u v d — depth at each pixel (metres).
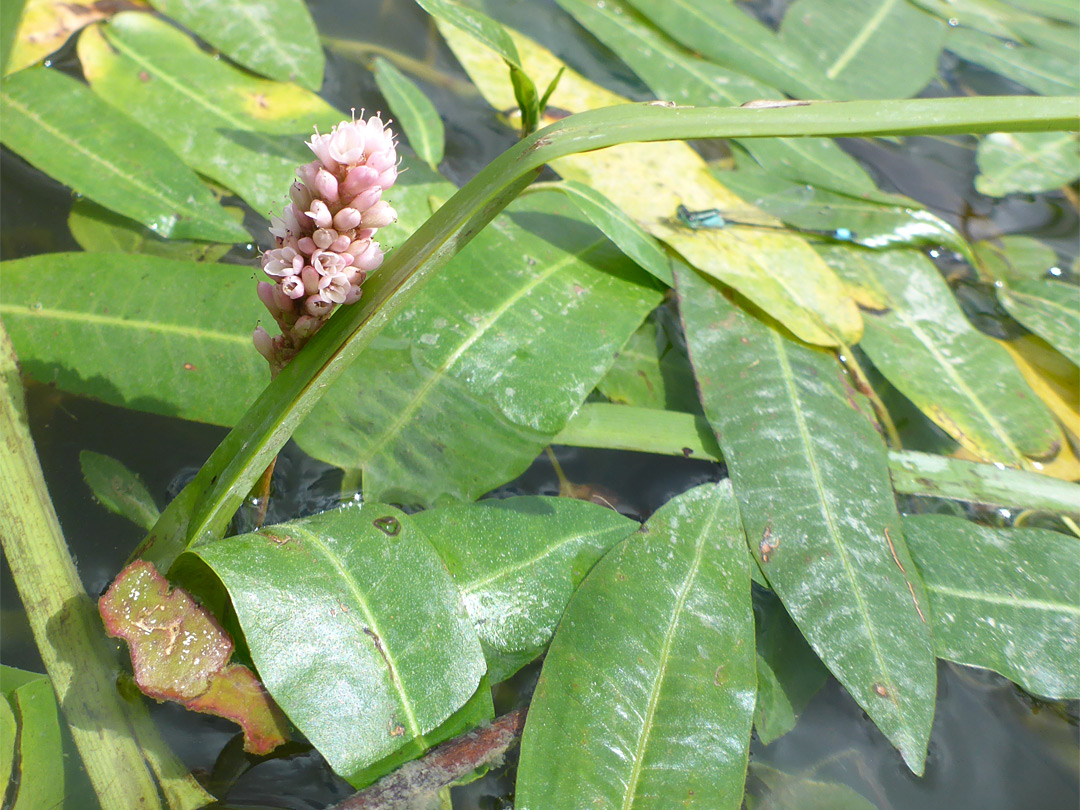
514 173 0.29
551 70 0.42
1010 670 0.33
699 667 0.31
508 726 0.30
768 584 0.33
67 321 0.33
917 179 0.43
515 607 0.31
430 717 0.30
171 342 0.34
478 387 0.34
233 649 0.30
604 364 0.35
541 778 0.30
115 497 0.32
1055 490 0.35
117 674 0.30
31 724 0.30
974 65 0.50
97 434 0.33
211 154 0.37
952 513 0.35
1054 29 0.54
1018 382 0.37
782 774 0.31
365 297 0.29
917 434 0.36
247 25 0.39
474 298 0.35
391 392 0.34
